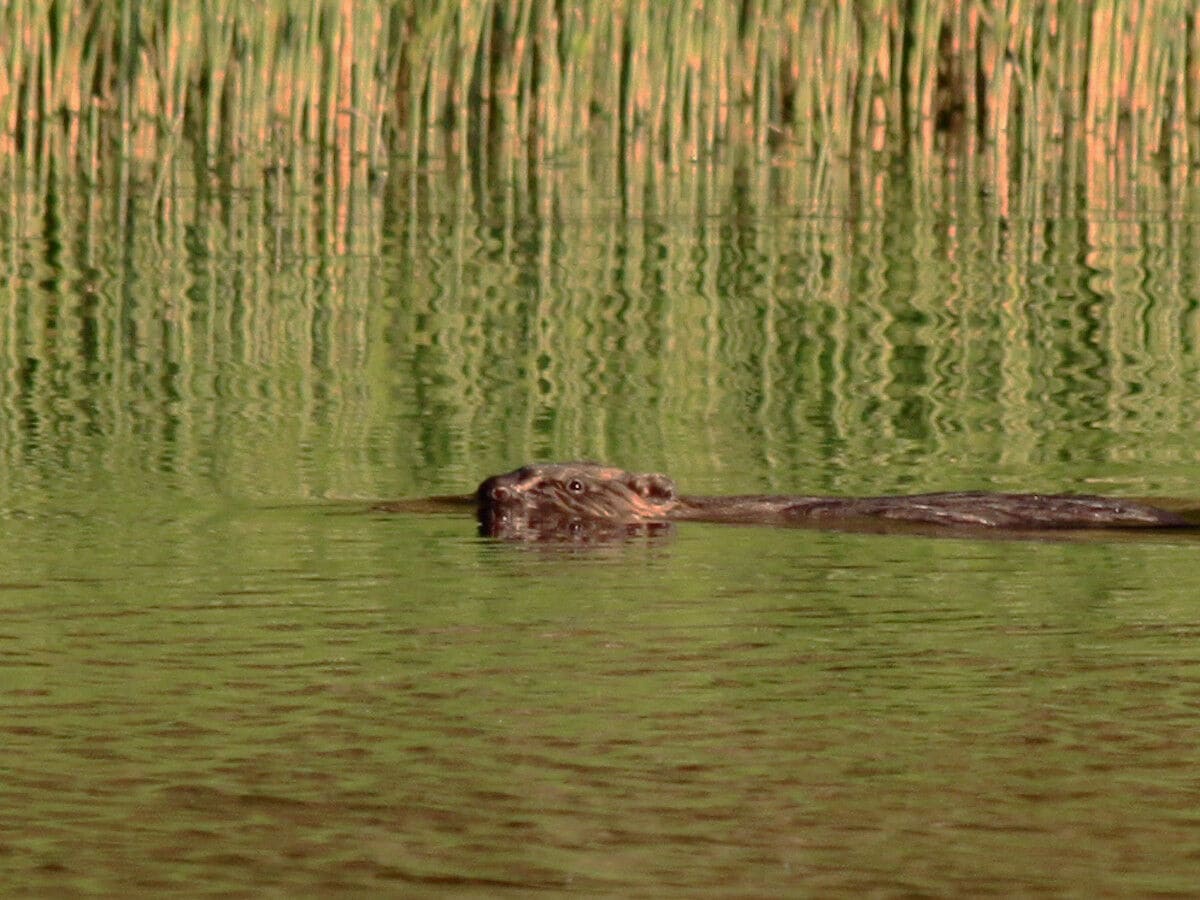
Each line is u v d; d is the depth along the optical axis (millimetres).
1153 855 14430
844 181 62500
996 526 27125
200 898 13734
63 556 24531
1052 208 57750
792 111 69250
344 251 51000
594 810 15367
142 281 47000
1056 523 27078
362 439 33250
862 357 40281
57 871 14203
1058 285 47438
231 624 21125
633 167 64562
